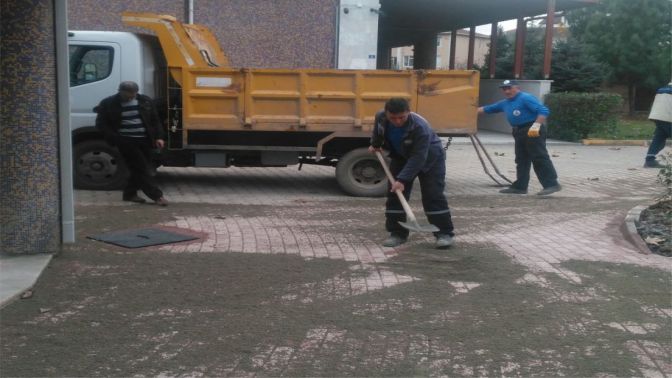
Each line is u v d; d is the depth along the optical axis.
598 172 13.78
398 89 10.12
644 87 36.06
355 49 17.70
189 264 6.53
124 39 10.02
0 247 6.52
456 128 10.30
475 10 23.20
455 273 6.41
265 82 9.95
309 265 6.59
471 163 14.91
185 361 4.48
